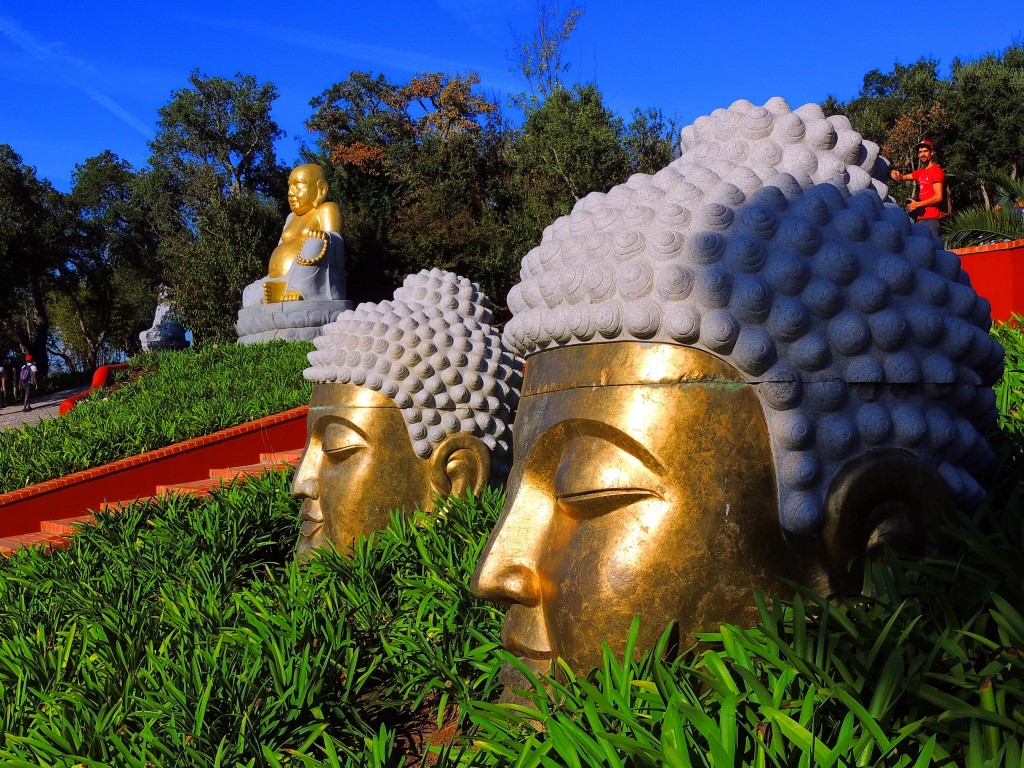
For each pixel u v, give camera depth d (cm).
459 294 477
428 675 354
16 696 364
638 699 210
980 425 256
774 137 259
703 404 227
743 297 224
